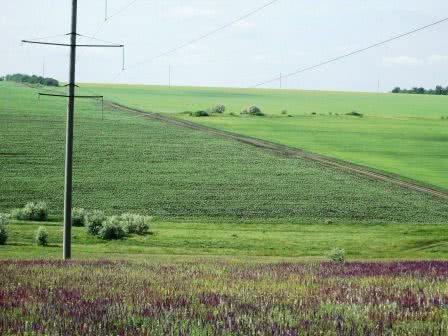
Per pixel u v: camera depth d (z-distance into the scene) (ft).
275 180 625.41
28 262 112.68
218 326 45.42
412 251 374.63
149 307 53.83
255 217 488.44
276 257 312.09
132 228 402.72
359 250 373.61
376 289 67.51
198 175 638.53
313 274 88.02
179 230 422.00
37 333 43.80
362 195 571.69
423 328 46.21
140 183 597.52
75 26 231.91
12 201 514.27
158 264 111.24
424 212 516.73
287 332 43.88
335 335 43.91
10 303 56.80
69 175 225.15
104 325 46.16
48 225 418.72
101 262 115.96
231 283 74.64
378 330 45.19
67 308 53.67
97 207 510.99
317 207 526.16
